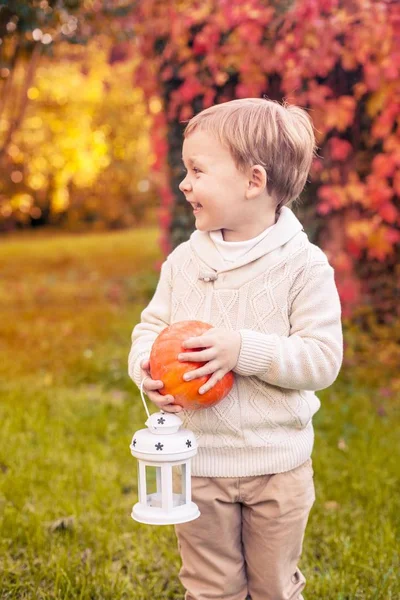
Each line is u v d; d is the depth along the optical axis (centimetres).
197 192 218
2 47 604
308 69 527
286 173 222
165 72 620
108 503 363
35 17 523
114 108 1286
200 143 218
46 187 2003
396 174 555
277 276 222
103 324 818
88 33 612
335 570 303
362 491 364
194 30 591
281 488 224
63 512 353
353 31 525
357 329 577
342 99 546
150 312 242
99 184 2266
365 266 612
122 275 1247
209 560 233
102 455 423
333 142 568
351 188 569
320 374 216
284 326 222
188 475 202
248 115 218
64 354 679
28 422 472
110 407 518
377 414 475
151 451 196
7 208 1538
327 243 606
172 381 204
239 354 209
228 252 225
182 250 239
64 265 1452
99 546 323
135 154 2000
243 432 222
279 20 543
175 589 297
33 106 1220
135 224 2502
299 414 226
